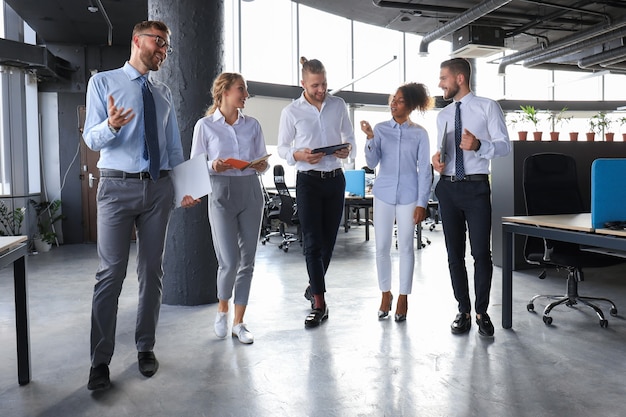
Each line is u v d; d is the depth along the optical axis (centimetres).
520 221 310
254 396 223
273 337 307
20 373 241
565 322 335
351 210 1142
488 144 287
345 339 301
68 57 807
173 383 239
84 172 823
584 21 1002
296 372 250
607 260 331
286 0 1109
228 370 254
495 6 776
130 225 240
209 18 397
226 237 293
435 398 219
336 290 439
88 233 829
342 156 306
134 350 288
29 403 220
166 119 251
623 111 1384
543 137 630
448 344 290
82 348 294
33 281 500
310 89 318
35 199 782
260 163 289
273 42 1089
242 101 294
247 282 303
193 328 329
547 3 849
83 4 605
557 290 431
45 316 366
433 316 351
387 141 330
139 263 249
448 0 868
